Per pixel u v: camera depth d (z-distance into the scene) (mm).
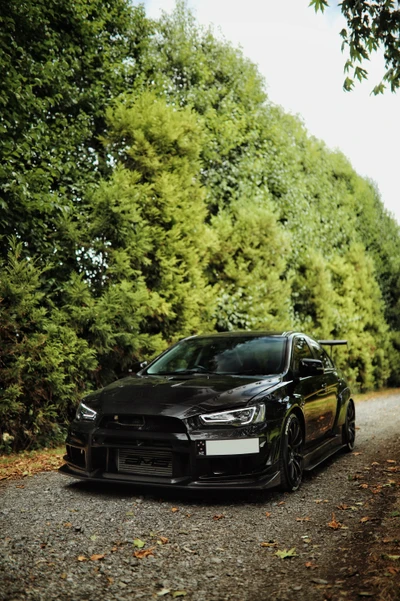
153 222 10422
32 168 8500
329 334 17203
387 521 4461
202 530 4344
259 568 3598
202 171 13617
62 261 8961
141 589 3270
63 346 8289
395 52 6652
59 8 9781
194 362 6406
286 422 5445
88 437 5254
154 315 10016
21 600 3064
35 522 4480
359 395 19891
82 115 9898
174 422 5012
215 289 11508
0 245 8281
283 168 16312
